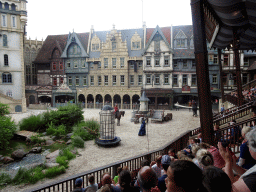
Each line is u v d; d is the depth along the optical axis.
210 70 39.19
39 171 11.85
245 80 38.28
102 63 44.75
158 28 40.88
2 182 10.65
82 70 45.97
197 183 1.64
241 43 15.88
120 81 44.09
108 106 17.55
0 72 41.28
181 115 32.06
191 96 43.28
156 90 40.19
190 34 41.25
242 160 3.53
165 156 4.19
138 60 43.12
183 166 1.70
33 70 54.25
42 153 16.27
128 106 42.22
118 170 5.84
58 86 46.72
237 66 13.87
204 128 6.75
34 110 42.03
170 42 41.69
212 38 16.19
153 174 2.82
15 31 42.00
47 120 24.66
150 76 42.16
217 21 12.20
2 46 41.19
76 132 20.72
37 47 54.69
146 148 15.91
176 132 20.84
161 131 21.44
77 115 25.80
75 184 5.95
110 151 15.56
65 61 47.06
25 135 20.59
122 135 20.11
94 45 46.28
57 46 46.75
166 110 38.62
